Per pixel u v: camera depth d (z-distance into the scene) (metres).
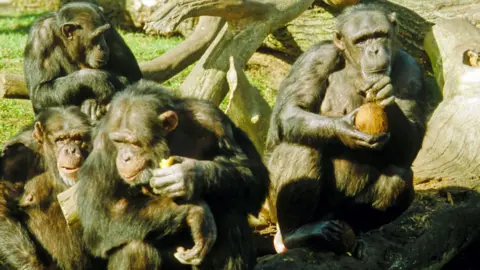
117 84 5.70
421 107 4.75
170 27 5.75
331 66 4.77
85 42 5.69
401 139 4.64
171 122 4.28
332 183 4.75
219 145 4.36
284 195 4.72
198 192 4.20
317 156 4.69
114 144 4.28
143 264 4.28
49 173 4.58
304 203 4.72
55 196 4.58
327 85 4.77
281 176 4.73
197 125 4.37
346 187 4.75
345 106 4.74
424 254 4.74
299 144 4.70
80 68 5.76
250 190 4.36
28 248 4.52
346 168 4.73
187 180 4.16
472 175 5.38
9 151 4.61
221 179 4.25
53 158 4.57
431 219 4.88
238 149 4.38
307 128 4.62
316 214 4.84
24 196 4.57
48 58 5.74
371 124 4.51
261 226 5.24
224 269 4.34
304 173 4.69
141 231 4.25
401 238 4.76
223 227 4.35
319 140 4.63
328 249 4.62
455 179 5.32
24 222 4.57
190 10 5.81
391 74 4.74
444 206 4.99
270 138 4.86
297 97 4.74
